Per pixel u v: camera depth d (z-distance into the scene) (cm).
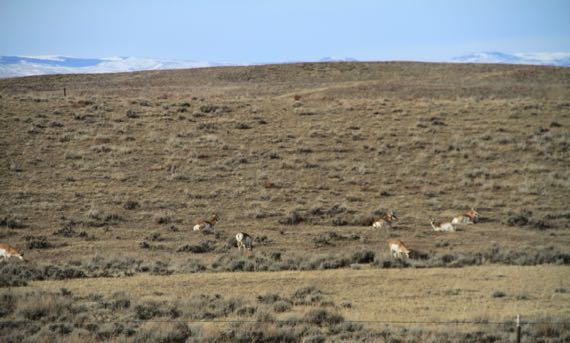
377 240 11856
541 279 8656
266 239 11825
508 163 18200
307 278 8812
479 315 6650
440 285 8350
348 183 16425
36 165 16812
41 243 11088
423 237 12056
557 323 6156
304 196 15238
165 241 11756
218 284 8481
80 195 14725
